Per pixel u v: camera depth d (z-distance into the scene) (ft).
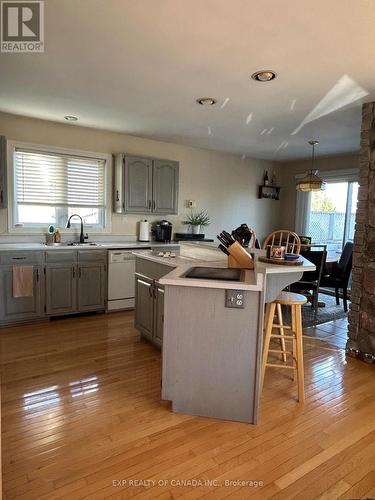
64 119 13.12
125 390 7.97
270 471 5.55
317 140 15.35
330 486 5.28
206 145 17.29
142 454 5.86
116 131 14.90
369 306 9.96
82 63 8.13
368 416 7.19
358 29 6.32
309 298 16.31
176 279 6.64
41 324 12.39
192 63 8.00
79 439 6.20
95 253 13.41
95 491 5.07
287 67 8.04
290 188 21.58
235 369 6.73
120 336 11.38
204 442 6.21
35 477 5.29
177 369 6.96
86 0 5.72
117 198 15.25
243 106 10.96
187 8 5.85
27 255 12.01
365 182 10.03
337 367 9.61
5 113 12.55
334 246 19.58
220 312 6.64
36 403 7.33
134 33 6.73
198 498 4.99
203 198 18.62
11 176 13.09
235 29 6.48
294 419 7.00
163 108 11.44
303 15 5.94
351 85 8.96
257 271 6.91
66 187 14.51
